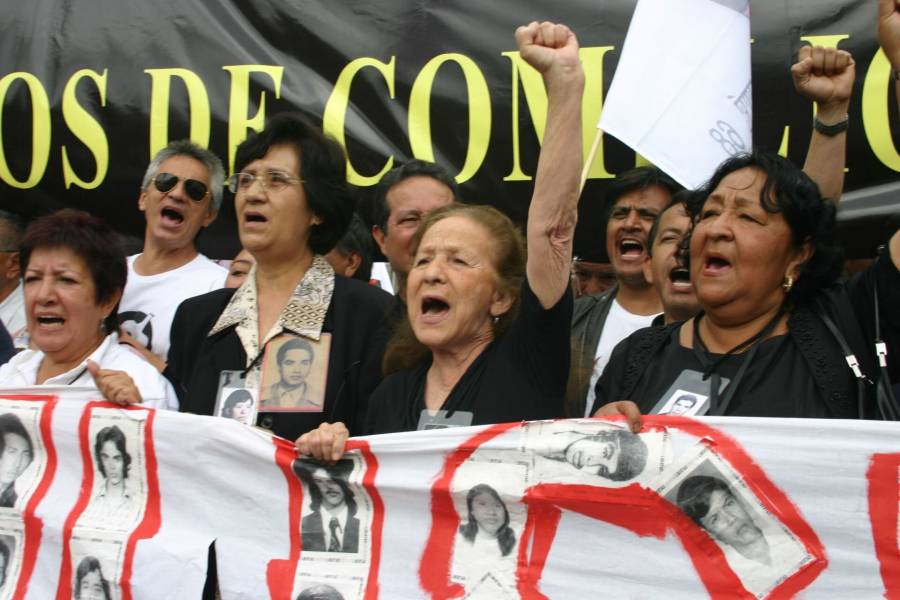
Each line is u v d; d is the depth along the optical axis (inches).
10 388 130.7
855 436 98.9
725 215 107.3
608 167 187.8
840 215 178.1
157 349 171.0
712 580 101.9
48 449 128.6
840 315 105.6
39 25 209.9
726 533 101.9
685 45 152.6
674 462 103.7
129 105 205.2
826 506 99.5
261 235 135.0
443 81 193.5
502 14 191.9
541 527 107.7
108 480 125.7
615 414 107.2
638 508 104.4
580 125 112.4
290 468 117.0
